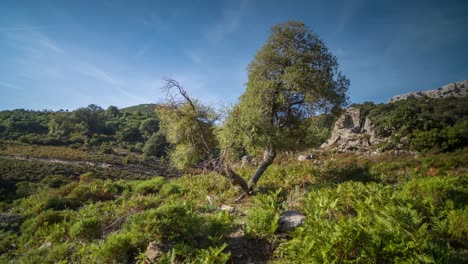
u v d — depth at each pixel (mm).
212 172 11695
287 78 11312
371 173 13594
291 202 8656
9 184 29531
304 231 5117
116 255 5379
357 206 6152
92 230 7582
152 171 49406
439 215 5336
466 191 6250
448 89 67500
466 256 4109
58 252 6344
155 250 5090
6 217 13266
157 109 11547
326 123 13195
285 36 12359
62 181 33000
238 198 10500
